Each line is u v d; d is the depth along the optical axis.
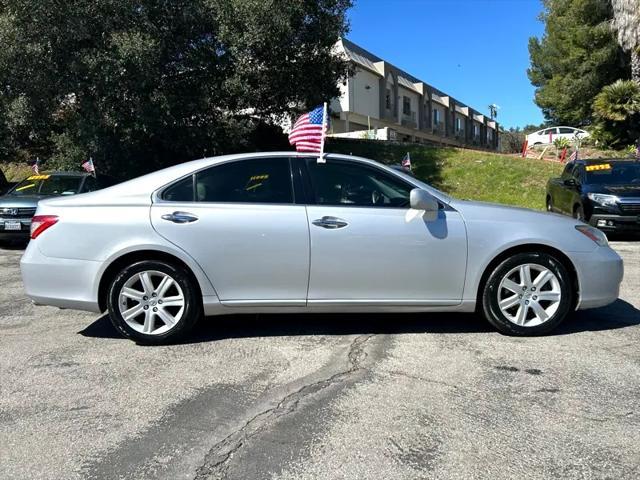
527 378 4.04
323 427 3.35
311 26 18.23
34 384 4.06
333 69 20.09
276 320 5.60
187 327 4.86
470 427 3.33
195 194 4.89
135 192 4.89
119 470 2.93
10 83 15.42
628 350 4.62
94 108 16.12
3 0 14.65
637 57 24.41
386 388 3.90
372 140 24.50
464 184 19.41
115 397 3.82
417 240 4.82
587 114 33.72
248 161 5.00
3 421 3.49
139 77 15.49
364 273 4.81
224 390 3.91
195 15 16.75
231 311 4.87
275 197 4.89
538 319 4.96
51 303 4.86
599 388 3.86
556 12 34.03
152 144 18.02
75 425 3.42
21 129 17.92
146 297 4.84
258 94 18.66
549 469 2.88
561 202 13.64
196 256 4.75
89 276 4.78
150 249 4.73
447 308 4.95
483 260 4.87
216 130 18.19
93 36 15.67
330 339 5.00
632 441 3.15
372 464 2.94
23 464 2.99
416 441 3.17
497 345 4.77
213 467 2.94
